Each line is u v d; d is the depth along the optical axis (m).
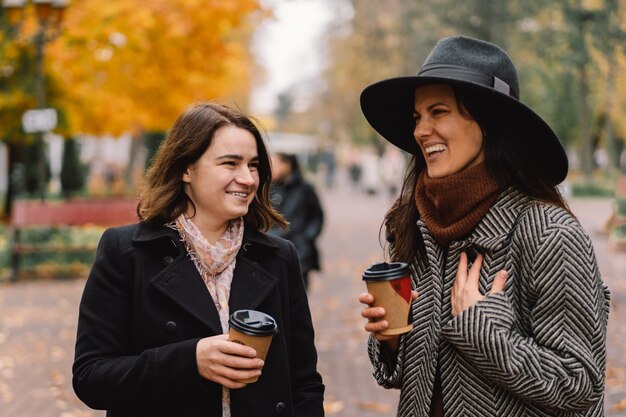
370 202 36.34
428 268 2.85
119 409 2.74
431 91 2.73
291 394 2.83
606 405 6.38
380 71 38.38
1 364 8.12
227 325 2.75
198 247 2.79
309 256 8.44
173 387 2.61
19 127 19.09
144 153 29.81
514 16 22.80
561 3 18.55
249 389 2.73
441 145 2.73
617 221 16.12
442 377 2.70
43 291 13.24
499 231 2.65
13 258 14.41
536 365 2.50
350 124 53.78
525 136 2.71
